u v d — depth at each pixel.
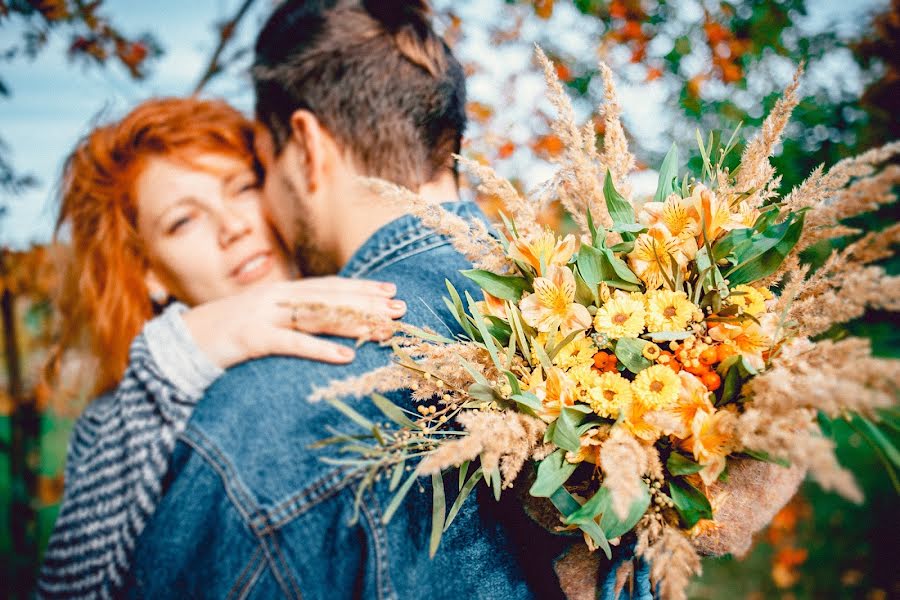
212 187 1.43
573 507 0.64
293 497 0.70
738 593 3.36
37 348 3.03
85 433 0.95
